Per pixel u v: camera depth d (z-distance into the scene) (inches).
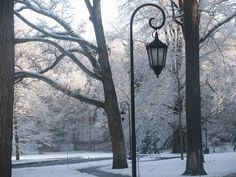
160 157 1572.3
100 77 1140.5
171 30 1462.8
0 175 370.6
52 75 1654.8
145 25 1464.1
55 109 3016.7
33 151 3016.7
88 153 2952.8
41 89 2215.8
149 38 1491.1
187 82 881.5
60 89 1149.7
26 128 2187.5
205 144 2036.2
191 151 855.7
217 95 1521.9
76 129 3577.8
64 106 3122.5
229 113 1910.7
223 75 1507.1
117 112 1142.3
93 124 3238.2
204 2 1274.6
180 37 1454.2
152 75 1632.6
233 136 2162.9
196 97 872.3
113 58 1889.8
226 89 1537.9
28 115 2129.7
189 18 888.3
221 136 2199.8
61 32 1151.6
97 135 3511.3
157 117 1694.1
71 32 1152.8
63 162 1732.3
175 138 1887.3
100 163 1422.2
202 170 847.1
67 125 3558.1
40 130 2332.7
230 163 1039.6
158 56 523.2
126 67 1777.8
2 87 377.7
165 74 1592.0
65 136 3590.1
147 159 1470.2
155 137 1798.7
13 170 1106.1
